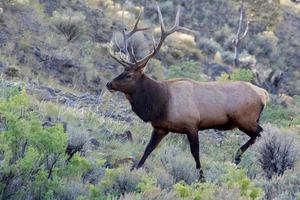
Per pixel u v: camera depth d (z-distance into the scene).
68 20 81.62
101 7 102.25
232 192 25.84
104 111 53.09
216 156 46.31
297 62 134.62
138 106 38.75
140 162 37.03
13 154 25.48
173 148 42.75
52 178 25.86
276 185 32.50
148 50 87.56
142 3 124.88
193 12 131.62
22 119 26.45
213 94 40.38
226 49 123.50
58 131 26.03
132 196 24.84
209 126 40.47
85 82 68.88
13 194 23.81
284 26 145.62
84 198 23.42
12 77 58.09
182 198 25.25
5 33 70.69
